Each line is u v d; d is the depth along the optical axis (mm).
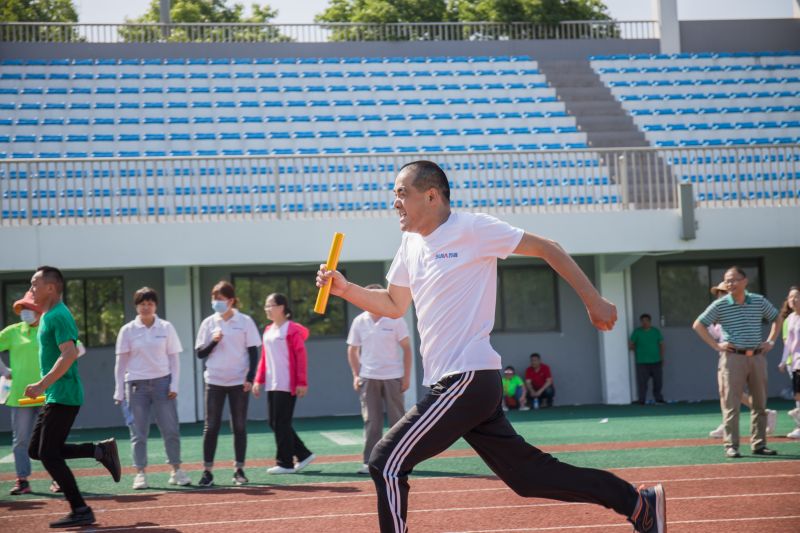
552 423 15109
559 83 27078
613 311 4043
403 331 9469
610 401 19266
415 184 4270
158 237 16594
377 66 27219
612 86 27047
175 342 9172
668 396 19922
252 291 18984
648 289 20016
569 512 6914
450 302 4188
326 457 11430
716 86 27078
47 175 16391
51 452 6988
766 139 25031
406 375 9500
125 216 20141
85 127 23531
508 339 19688
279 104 25141
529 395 18984
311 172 17391
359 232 17172
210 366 9070
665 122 25547
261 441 13766
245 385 9102
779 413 15602
